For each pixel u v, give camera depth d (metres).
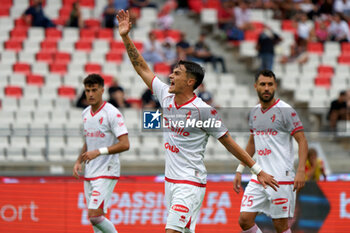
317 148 39.72
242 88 53.00
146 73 20.41
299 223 28.59
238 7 61.19
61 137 41.41
